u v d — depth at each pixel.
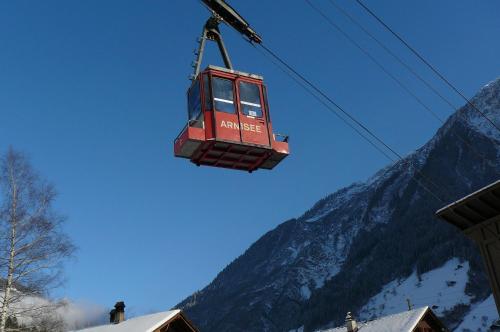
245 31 18.50
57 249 25.17
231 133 18.53
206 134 18.16
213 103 18.56
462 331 156.25
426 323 41.47
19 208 24.98
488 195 18.31
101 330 29.75
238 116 18.84
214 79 18.92
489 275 18.41
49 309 24.19
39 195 25.75
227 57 19.56
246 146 18.00
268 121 19.36
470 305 176.75
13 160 25.66
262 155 18.62
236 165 19.00
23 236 24.59
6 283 23.61
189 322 29.53
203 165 18.80
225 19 18.67
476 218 19.12
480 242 18.92
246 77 19.52
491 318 155.50
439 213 19.30
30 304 24.06
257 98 19.42
